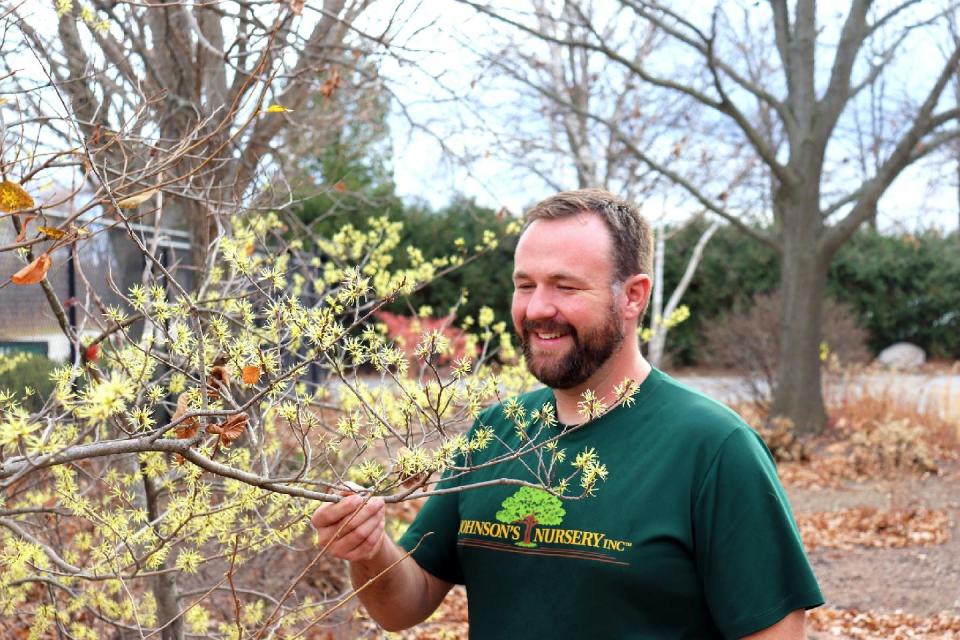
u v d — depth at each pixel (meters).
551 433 1.75
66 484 1.91
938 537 6.68
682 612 1.57
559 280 1.63
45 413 1.70
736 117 9.96
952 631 4.88
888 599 5.46
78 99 3.14
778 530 1.54
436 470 1.50
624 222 1.69
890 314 21.00
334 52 4.76
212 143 3.53
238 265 1.72
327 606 3.28
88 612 2.79
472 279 17.30
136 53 3.92
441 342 1.51
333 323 1.47
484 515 1.76
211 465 1.38
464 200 5.78
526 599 1.65
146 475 2.25
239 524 2.44
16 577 2.17
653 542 1.56
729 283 19.36
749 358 11.88
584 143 11.09
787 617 1.52
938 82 9.82
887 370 18.48
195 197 2.64
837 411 11.41
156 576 2.49
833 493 8.18
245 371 1.42
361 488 1.56
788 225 10.95
